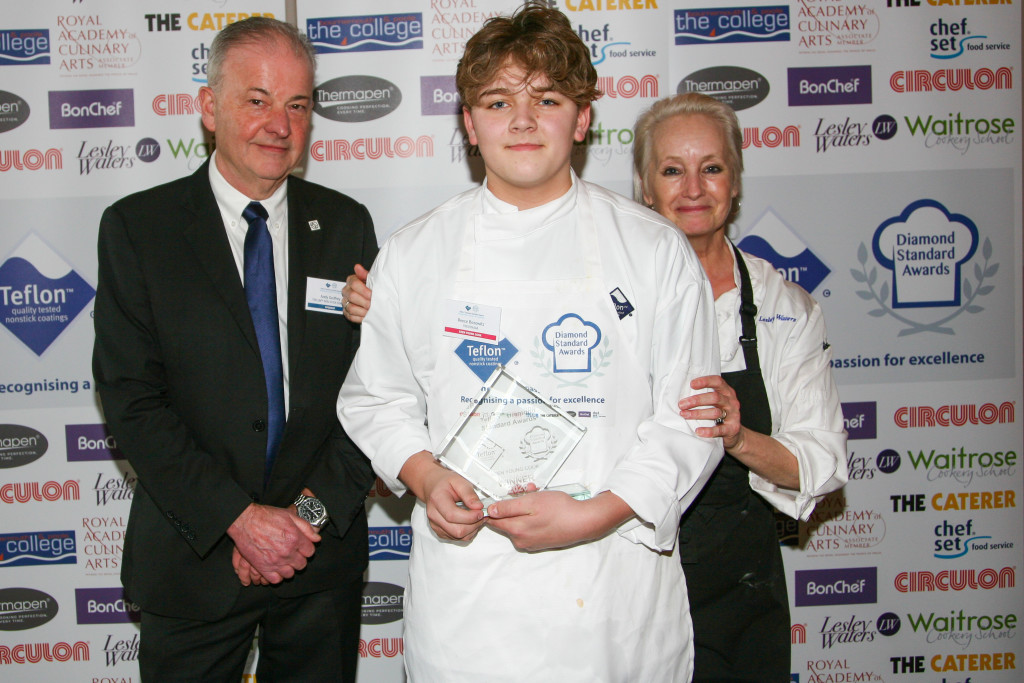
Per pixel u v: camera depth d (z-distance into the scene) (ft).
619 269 4.45
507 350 4.41
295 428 5.73
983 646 8.42
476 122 4.42
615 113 8.03
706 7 7.96
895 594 8.41
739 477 5.64
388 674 8.40
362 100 7.96
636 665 4.49
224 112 5.59
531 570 4.39
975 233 8.21
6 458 8.01
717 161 5.68
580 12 7.93
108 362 5.65
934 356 8.28
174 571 5.76
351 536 6.25
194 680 5.89
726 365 5.60
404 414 4.83
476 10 7.89
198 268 5.69
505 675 4.37
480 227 4.52
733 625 5.60
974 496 8.37
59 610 8.14
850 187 8.16
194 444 5.65
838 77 8.06
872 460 8.34
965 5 8.04
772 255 8.20
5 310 7.91
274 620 6.17
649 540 4.42
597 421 4.40
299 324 5.87
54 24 7.72
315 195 6.42
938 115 8.13
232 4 7.80
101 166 7.86
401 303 4.68
